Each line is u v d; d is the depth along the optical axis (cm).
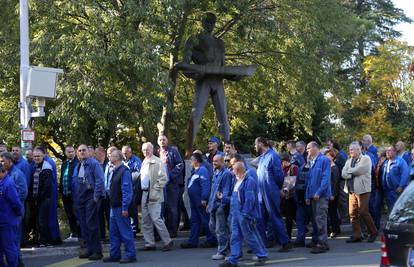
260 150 1187
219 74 1616
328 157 1269
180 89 2142
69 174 1276
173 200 1320
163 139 1324
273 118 2464
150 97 1515
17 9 1548
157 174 1188
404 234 633
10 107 1822
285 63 1948
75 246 1205
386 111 3409
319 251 1130
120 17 1561
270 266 1001
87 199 1103
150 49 1479
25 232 1241
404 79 3475
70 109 1536
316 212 1138
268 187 1159
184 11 1641
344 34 1986
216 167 1104
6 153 991
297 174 1245
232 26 1886
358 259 1044
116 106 1636
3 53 1662
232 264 992
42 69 1247
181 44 1795
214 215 1109
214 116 2227
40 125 1886
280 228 1158
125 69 1552
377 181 1373
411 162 1477
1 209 916
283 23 1816
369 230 1266
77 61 1462
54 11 1551
